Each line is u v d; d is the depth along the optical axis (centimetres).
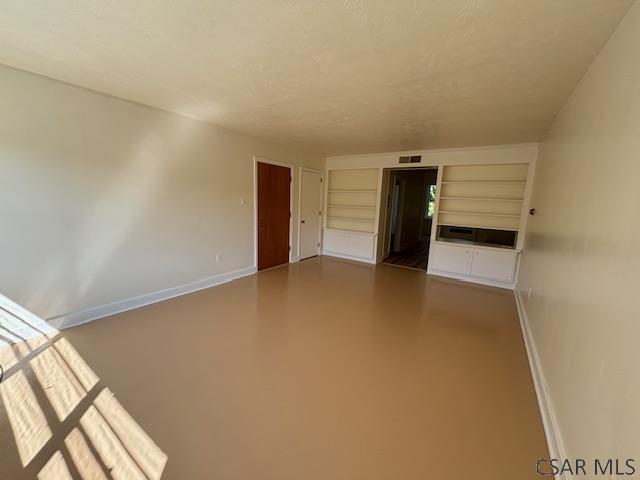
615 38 147
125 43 185
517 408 187
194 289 394
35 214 247
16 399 180
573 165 204
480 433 166
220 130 396
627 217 108
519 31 159
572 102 229
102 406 176
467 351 256
